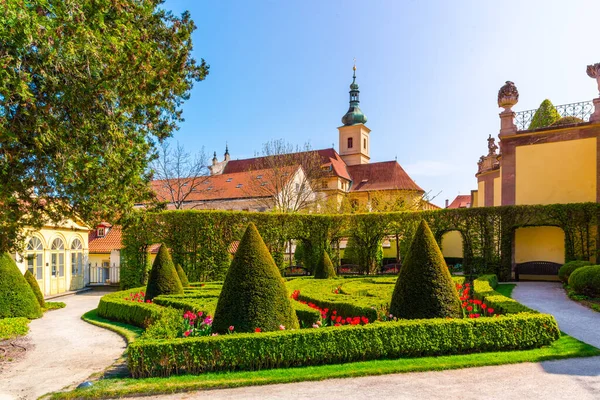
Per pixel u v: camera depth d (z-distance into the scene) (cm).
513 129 2325
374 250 2562
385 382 639
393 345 753
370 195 4903
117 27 789
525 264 2162
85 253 2573
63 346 1017
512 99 2344
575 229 2019
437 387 612
